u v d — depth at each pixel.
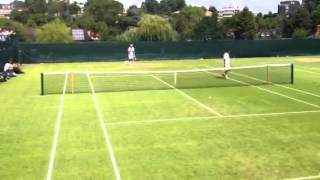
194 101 20.20
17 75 32.53
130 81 28.27
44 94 22.70
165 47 49.12
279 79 28.66
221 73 32.78
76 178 10.16
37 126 15.33
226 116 16.78
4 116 17.09
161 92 23.17
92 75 32.09
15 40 44.09
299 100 20.28
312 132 14.22
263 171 10.56
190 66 39.97
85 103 19.88
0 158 11.70
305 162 11.21
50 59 45.81
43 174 10.44
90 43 46.91
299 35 102.62
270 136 13.75
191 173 10.46
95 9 126.88
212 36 101.25
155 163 11.20
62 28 82.56
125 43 47.88
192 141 13.23
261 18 126.44
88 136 13.88
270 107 18.58
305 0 125.19
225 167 10.87
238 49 50.88
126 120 16.19
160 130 14.61
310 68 36.47
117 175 10.35
